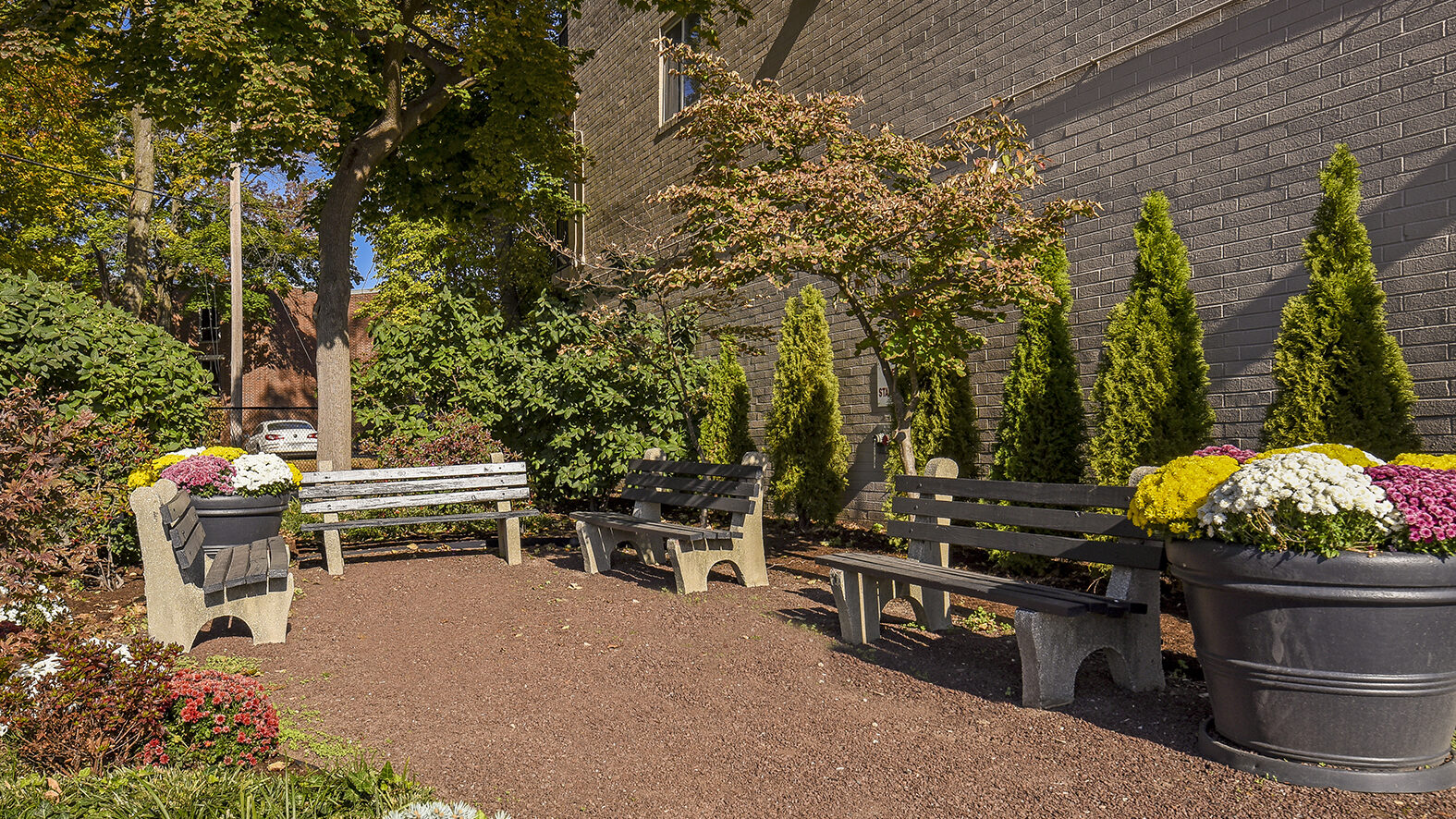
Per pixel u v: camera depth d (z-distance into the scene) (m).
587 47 16.33
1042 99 7.27
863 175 6.22
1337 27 5.26
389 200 13.78
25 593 4.48
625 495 7.76
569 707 3.96
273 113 9.27
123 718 2.88
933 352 6.89
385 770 2.69
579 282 10.93
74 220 24.34
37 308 7.07
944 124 8.26
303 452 24.39
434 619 5.68
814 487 9.37
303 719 3.79
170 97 9.69
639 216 14.23
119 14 9.56
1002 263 5.82
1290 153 5.50
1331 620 2.80
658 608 5.74
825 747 3.42
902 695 4.00
